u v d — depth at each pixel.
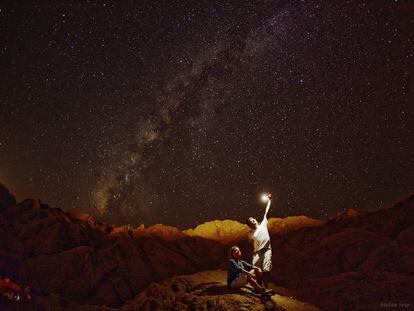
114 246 11.09
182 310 7.14
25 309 9.26
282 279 10.45
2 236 11.00
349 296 8.91
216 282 8.34
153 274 10.41
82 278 10.20
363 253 10.83
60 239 11.38
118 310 8.27
